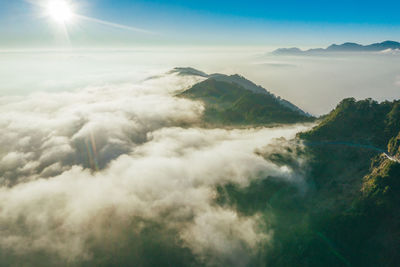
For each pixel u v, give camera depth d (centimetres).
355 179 8506
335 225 6894
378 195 6906
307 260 6581
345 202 7762
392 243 6047
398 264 5747
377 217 6631
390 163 7456
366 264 6147
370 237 6438
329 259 6400
